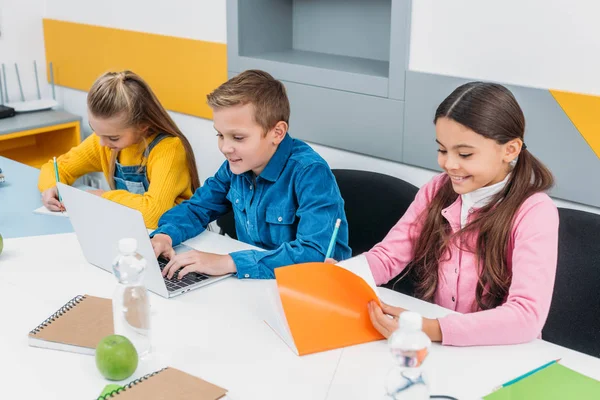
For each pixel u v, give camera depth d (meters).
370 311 1.20
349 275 1.21
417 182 2.30
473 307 1.43
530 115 1.98
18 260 1.49
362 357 1.14
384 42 2.47
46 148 3.24
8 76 3.19
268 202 1.65
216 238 1.67
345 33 2.58
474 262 1.41
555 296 1.59
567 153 1.93
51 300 1.31
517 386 1.03
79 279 1.40
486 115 1.28
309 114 2.48
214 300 1.33
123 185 2.03
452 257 1.45
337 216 1.58
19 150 3.20
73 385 1.05
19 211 1.79
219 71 2.69
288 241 1.65
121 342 1.06
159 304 1.31
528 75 1.97
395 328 1.16
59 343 1.14
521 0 1.93
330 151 2.50
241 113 1.50
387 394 0.99
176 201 1.96
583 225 1.57
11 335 1.19
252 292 1.36
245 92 1.50
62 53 3.24
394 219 1.95
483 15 2.01
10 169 2.13
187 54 2.78
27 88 3.28
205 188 1.78
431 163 2.22
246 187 1.69
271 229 1.67
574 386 1.03
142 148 1.94
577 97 1.87
